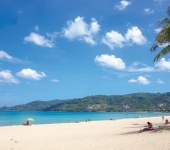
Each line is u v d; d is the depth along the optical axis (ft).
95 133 81.25
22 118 305.12
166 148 37.91
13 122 219.20
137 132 71.10
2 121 236.43
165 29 64.75
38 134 84.17
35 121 238.27
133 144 44.68
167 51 68.33
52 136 75.61
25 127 124.67
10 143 57.47
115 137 60.59
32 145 51.96
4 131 99.81
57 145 49.80
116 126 120.37
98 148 42.65
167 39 69.51
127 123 148.36
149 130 69.10
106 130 93.97
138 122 156.35
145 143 44.73
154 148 38.73
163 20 68.28
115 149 40.57
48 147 47.29
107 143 48.60
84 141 55.26
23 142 59.47
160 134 57.41
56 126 131.44
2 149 47.01
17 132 94.43
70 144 50.44
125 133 72.38
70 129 106.83
